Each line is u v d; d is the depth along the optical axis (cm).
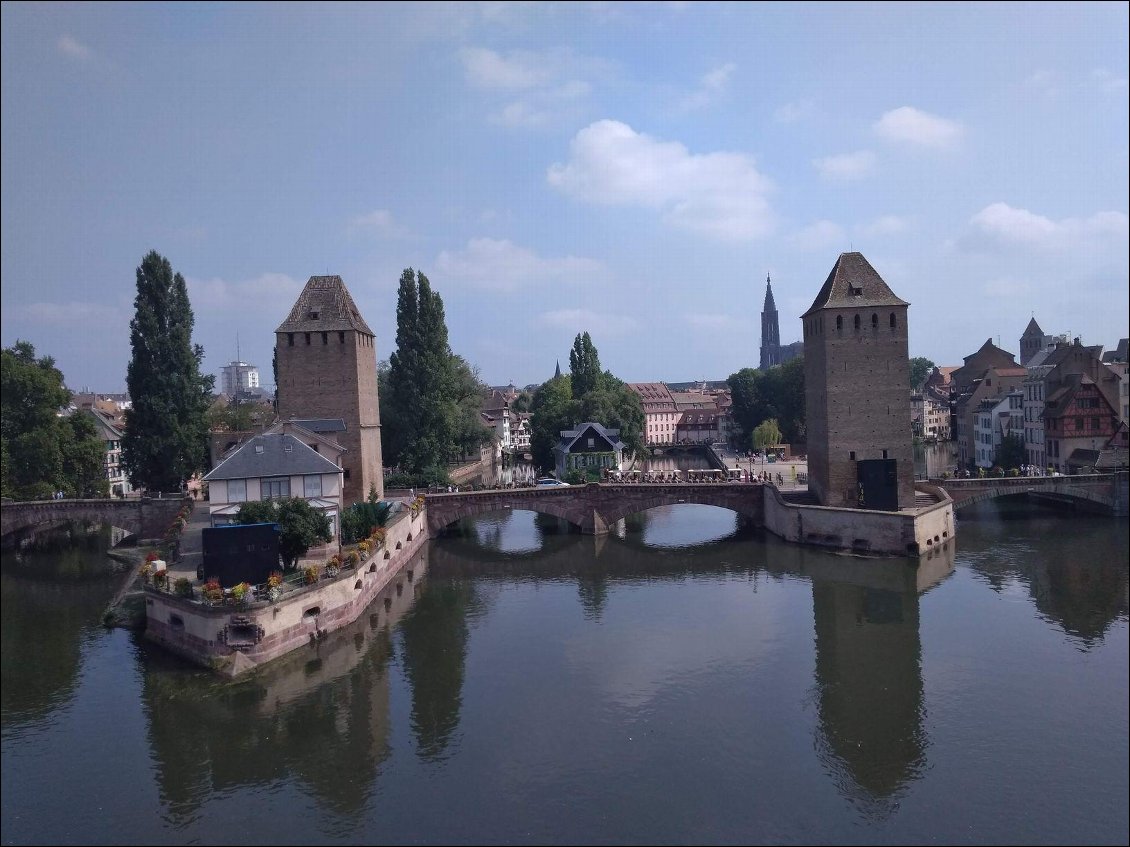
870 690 3884
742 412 16788
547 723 3600
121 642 4700
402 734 3522
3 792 3108
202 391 8506
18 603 5862
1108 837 2680
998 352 15338
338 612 4825
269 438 5675
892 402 7056
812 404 7638
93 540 8581
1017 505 9119
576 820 2836
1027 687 3869
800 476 10081
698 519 9038
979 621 4859
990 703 3706
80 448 8862
